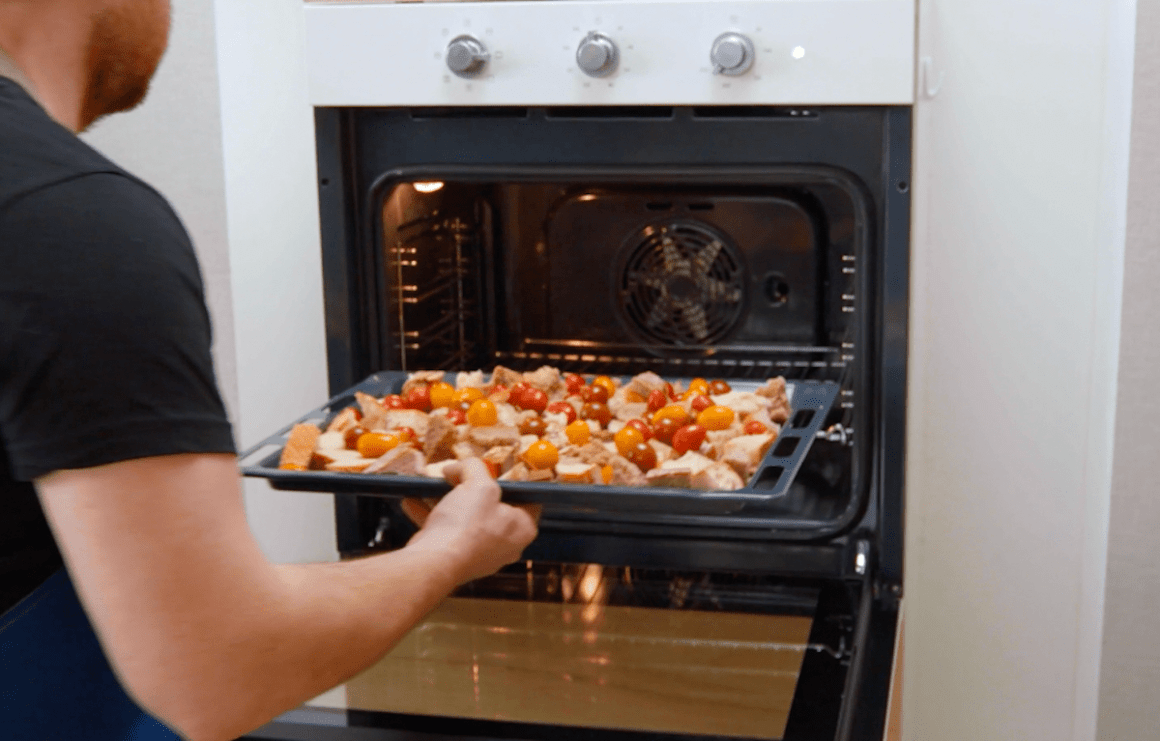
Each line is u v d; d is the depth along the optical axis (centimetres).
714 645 121
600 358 161
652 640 123
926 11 140
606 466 115
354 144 137
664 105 130
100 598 64
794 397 139
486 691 112
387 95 130
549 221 159
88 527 63
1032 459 164
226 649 67
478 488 98
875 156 126
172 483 64
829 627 125
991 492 166
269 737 107
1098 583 162
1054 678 169
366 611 78
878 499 134
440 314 159
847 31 119
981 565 169
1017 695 171
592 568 143
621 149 131
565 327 162
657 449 124
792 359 155
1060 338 161
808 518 135
